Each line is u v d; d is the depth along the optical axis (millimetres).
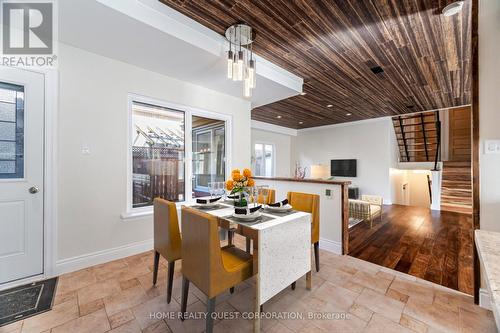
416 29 2283
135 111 2928
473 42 1841
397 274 2396
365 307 1845
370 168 6688
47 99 2234
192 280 1555
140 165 2977
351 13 2055
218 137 3898
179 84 3242
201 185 3678
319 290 2092
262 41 2504
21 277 2125
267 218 1863
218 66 2803
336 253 2977
